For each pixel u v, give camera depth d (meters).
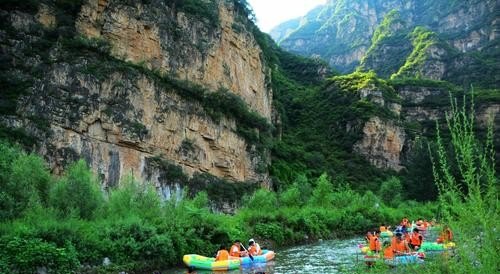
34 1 45.34
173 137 56.06
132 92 50.25
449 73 164.50
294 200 58.16
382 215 58.62
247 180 71.56
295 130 122.44
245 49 78.44
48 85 43.38
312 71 156.25
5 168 25.48
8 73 42.28
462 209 7.52
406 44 197.75
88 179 28.62
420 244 26.55
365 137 116.00
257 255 29.28
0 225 21.42
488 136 7.87
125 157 48.62
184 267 27.02
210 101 63.75
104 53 48.91
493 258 6.98
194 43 62.81
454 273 8.30
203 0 67.50
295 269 26.62
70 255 21.73
